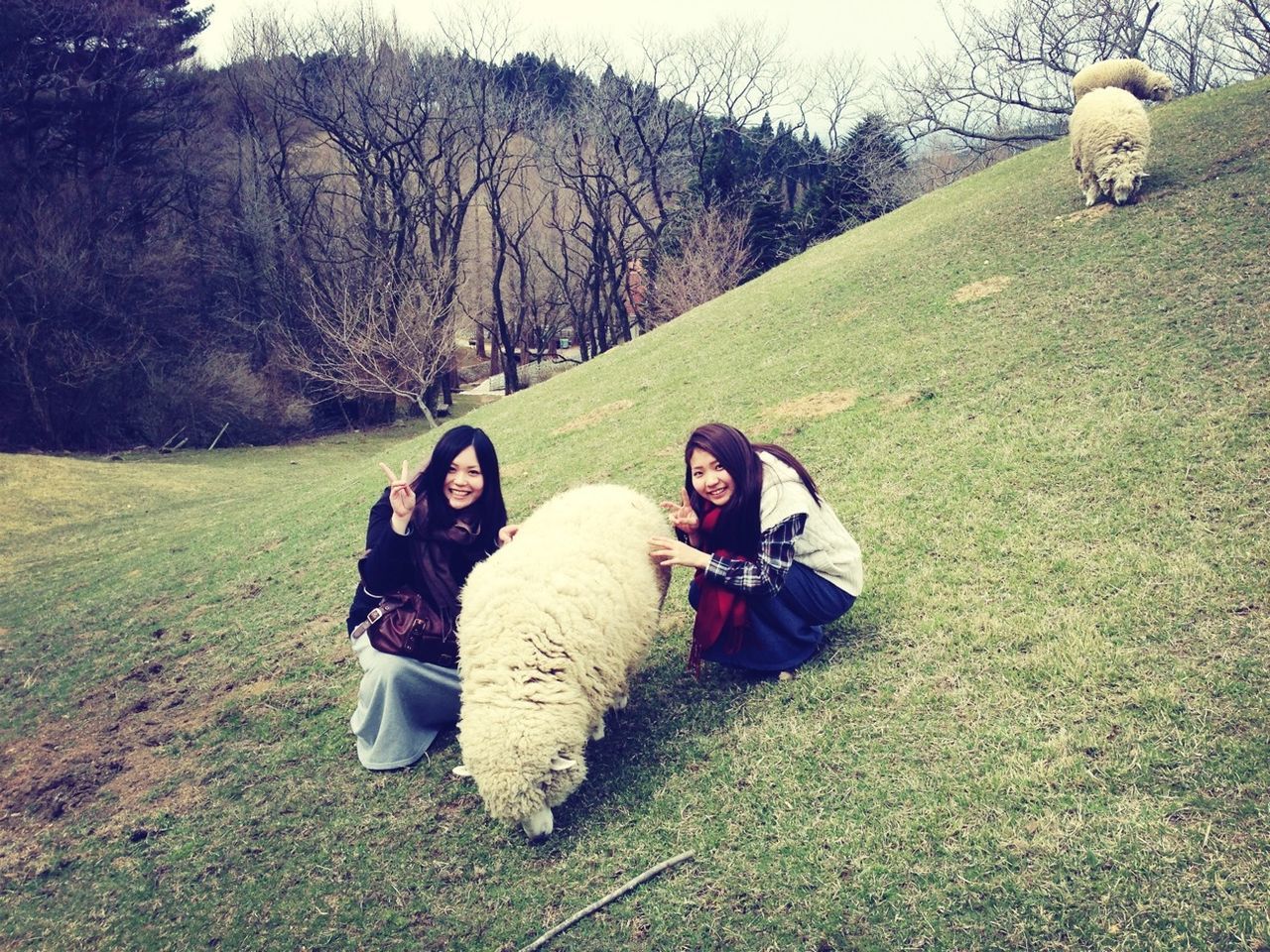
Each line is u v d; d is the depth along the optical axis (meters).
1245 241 8.91
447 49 38.16
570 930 3.12
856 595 4.43
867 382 8.98
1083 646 3.99
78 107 31.91
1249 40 27.83
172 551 11.88
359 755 4.71
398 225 38.56
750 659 4.37
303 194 39.19
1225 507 4.87
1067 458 5.95
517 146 46.28
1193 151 12.40
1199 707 3.45
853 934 2.85
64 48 31.38
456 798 4.10
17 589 11.34
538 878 3.43
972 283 10.98
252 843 4.17
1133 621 4.11
